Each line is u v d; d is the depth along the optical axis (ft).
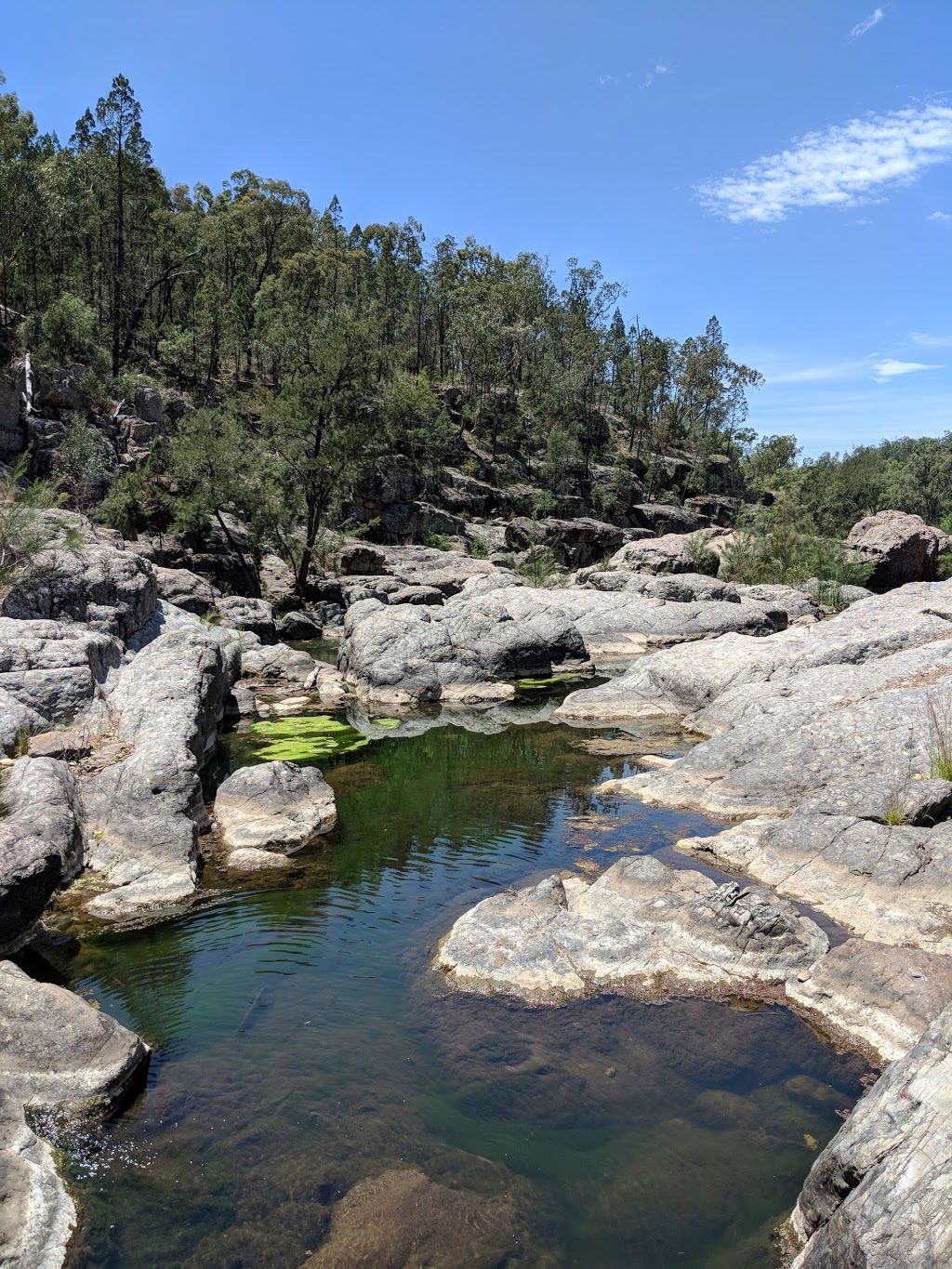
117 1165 16.46
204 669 46.34
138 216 194.59
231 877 30.14
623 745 48.29
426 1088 18.89
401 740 50.08
